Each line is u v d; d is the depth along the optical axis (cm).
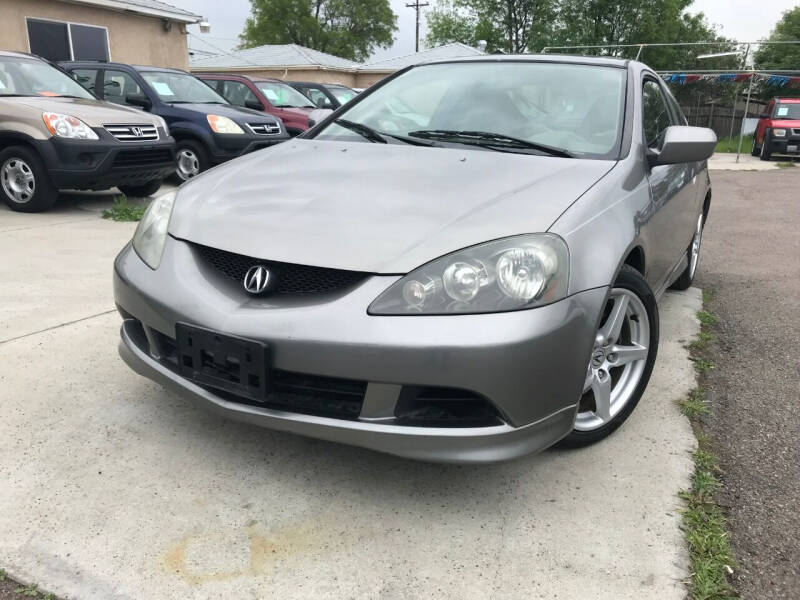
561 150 268
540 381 191
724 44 2073
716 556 189
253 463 228
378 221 207
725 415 278
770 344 365
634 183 257
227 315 200
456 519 204
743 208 916
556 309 191
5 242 509
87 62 887
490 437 192
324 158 266
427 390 192
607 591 176
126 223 610
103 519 196
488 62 334
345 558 186
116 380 281
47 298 380
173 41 1673
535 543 194
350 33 5584
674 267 363
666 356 336
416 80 335
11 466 219
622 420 252
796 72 2067
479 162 249
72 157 609
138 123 662
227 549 187
